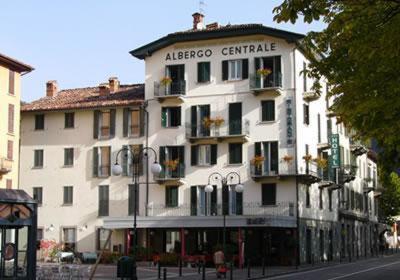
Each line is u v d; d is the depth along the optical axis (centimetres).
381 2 1120
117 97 5444
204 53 5116
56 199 5384
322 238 5441
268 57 4941
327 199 5678
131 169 5166
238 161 4950
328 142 5675
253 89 4906
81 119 5391
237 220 4397
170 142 5112
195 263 4397
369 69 1249
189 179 5025
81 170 5338
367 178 7562
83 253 4859
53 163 5428
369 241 7688
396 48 1109
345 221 6366
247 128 4944
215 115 5041
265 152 4900
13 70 5034
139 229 4950
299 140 4894
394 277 3231
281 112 4888
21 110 5469
